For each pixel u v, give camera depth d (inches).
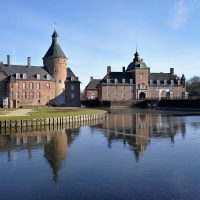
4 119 1496.1
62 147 1033.5
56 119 1679.4
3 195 589.6
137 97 4507.9
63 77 3932.1
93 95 5226.4
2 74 3585.1
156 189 610.5
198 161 820.6
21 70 3705.7
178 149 984.3
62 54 3927.2
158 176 690.2
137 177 683.4
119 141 1149.7
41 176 698.8
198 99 3331.7
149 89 4557.1
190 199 562.9
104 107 3986.2
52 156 895.7
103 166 778.2
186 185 631.2
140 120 1979.6
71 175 703.7
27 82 3668.8
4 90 3572.8
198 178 674.8
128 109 3506.4
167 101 3794.3
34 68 3821.4
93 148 1013.8
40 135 1304.1
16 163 818.2
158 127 1582.2
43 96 3772.1
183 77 4734.3
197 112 2815.0
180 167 761.6
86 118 1939.0
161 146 1039.6
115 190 606.9
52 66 3892.7
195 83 5467.5
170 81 4672.7
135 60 4598.9
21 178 687.1
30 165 796.0
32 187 629.0
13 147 1034.1
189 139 1187.3
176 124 1718.8
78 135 1306.6
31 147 1034.1
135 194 586.2
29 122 1545.3
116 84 4471.0
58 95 3885.3
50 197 577.6
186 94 4697.3
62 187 626.8
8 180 674.2
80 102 4114.2
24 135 1302.9
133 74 4562.0
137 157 874.1
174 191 599.8
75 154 920.3
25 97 3659.0
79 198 571.2
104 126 1643.7
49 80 3811.5
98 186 629.6
